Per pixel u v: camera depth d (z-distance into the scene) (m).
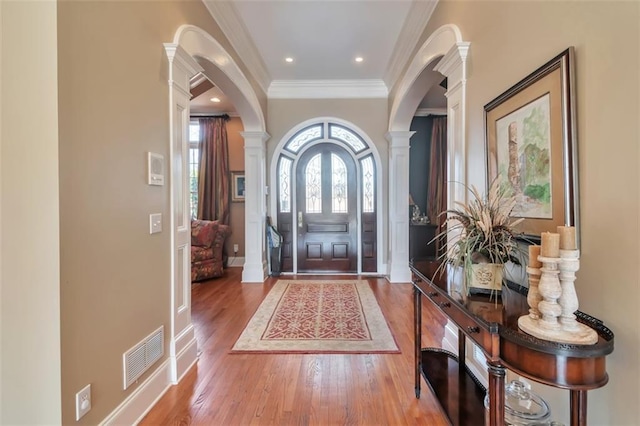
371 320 3.20
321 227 5.29
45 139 1.27
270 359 2.42
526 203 1.51
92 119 1.46
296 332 2.92
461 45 2.12
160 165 2.03
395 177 4.75
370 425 1.71
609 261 1.08
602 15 1.09
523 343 0.98
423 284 1.74
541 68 1.37
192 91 4.34
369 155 5.20
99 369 1.50
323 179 5.27
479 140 2.00
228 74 3.18
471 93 2.10
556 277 0.99
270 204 5.19
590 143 1.15
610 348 0.93
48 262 1.28
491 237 1.37
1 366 1.29
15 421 1.31
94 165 1.47
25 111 1.27
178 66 2.22
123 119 1.68
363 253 5.29
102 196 1.53
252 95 4.16
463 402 1.68
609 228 1.08
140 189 1.83
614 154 1.06
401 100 4.03
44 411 1.30
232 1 2.97
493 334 1.06
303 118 5.14
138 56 1.81
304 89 5.09
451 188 2.38
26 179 1.28
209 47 2.74
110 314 1.58
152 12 1.95
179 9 2.29
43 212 1.28
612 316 1.08
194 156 6.03
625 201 1.02
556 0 1.31
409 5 3.02
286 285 4.54
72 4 1.35
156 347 1.97
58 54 1.28
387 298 3.93
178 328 2.21
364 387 2.05
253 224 4.78
